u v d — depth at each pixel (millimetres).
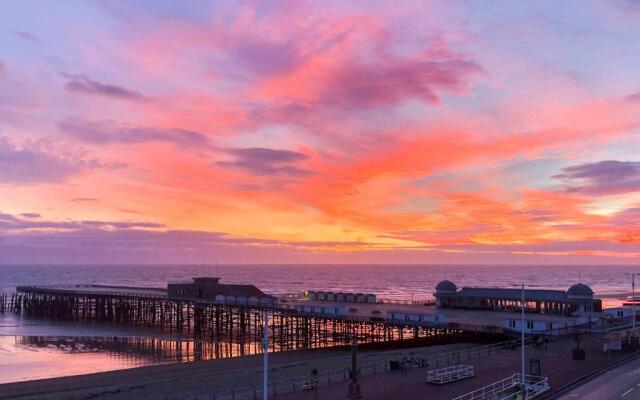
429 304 125938
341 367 73062
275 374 73000
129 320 160875
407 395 48719
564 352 70375
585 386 50938
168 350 106250
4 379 78562
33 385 71812
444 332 106875
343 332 122375
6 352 103375
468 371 56750
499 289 116438
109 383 71562
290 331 135875
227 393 56531
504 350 73188
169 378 73375
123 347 110000
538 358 66312
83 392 67000
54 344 113750
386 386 52906
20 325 151500
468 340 92562
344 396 49281
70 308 170375
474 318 95125
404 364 62375
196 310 137125
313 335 128875
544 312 105625
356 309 113375
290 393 52062
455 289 118750
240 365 82688
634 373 57188
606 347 70812
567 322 84438
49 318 172250
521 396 46062
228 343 116438
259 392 54188
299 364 80188
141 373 78250
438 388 51438
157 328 145750
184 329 143125
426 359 68125
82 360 94500
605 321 90250
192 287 144250
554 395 47500
